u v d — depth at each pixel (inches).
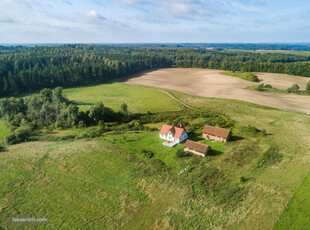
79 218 1405.0
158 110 3575.3
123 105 3272.6
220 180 1721.2
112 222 1366.9
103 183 1731.1
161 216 1405.0
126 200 1547.7
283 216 1323.8
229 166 1891.0
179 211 1438.2
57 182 1749.5
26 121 3006.9
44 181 1764.3
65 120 3142.2
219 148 2220.7
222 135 2354.8
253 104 3732.8
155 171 1870.1
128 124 2952.8
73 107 3117.6
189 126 2854.3
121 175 1828.2
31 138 2659.9
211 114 3235.7
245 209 1411.2
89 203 1529.3
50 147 2335.1
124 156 2092.8
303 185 1567.4
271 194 1515.7
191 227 1312.7
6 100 3371.1
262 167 1841.8
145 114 3400.6
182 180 1743.4
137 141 2436.0
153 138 2507.4
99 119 3159.5
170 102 3973.9
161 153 2158.0
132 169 1903.3
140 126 2856.8
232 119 3043.8
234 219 1343.5
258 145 2236.7
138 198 1566.2
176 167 1925.4
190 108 3646.7
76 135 2706.7
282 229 1239.5
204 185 1675.7
